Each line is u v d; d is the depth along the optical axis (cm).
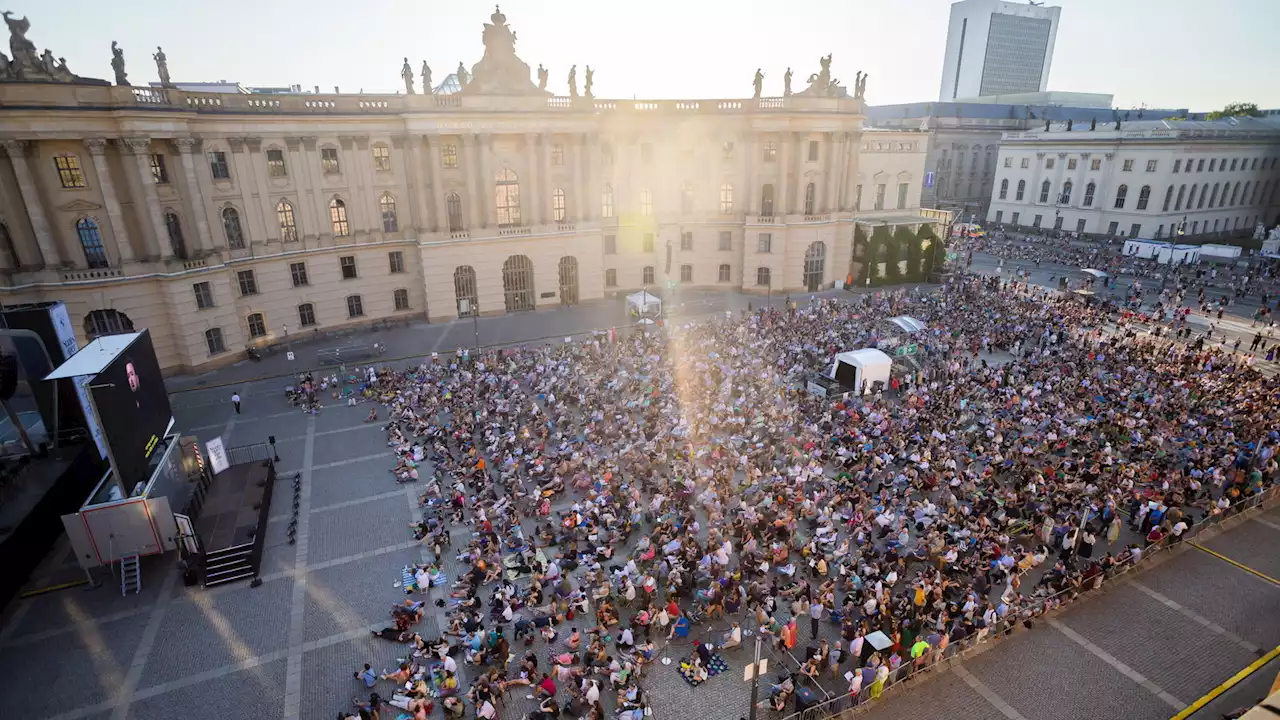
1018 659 2475
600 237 7394
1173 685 2353
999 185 13538
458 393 4688
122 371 2997
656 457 3644
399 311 6844
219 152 5509
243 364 5709
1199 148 10962
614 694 2317
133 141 4834
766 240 7788
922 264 8588
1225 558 3028
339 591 2856
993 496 3234
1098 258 9906
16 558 2894
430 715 2253
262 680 2403
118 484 2942
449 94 6334
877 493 3300
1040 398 4503
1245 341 6153
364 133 6188
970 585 2666
